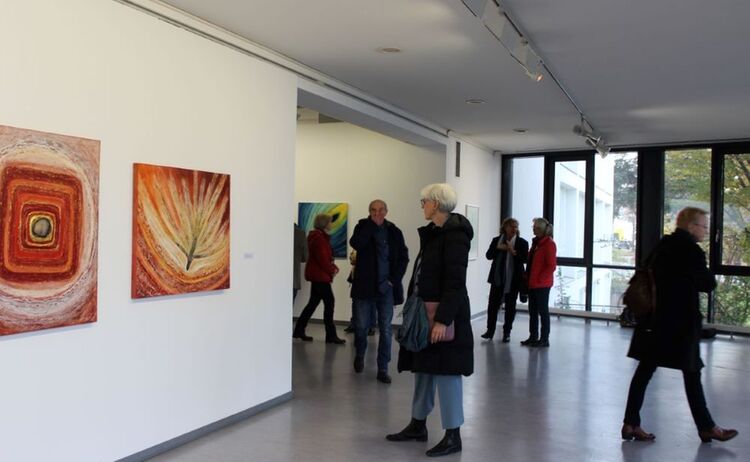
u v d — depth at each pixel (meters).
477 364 6.61
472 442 4.12
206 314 4.20
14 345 2.97
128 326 3.60
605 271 10.12
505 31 3.99
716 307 9.27
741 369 6.62
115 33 3.49
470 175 9.53
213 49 4.23
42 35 3.08
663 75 5.52
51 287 3.09
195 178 4.04
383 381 5.62
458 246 3.69
